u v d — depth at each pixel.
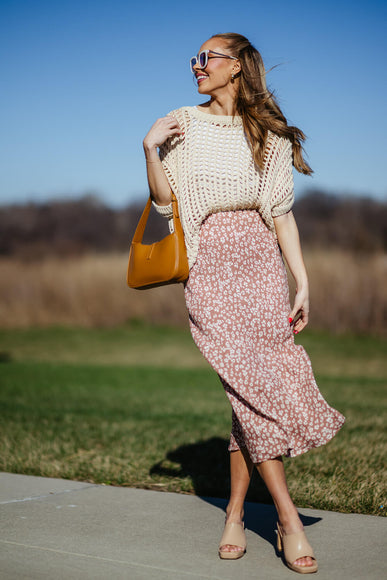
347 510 3.33
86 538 2.86
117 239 37.31
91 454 4.75
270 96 2.78
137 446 5.05
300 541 2.51
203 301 2.70
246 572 2.49
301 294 2.79
